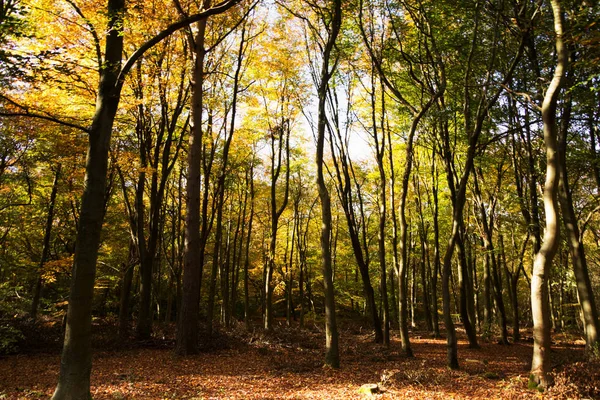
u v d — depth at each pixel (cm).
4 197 1723
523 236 2031
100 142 602
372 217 2878
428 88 1321
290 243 2978
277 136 2186
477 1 1072
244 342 1502
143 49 632
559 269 1595
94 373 938
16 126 1177
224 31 1559
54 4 1013
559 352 1439
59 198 1761
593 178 1623
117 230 1955
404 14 1338
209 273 3145
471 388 830
